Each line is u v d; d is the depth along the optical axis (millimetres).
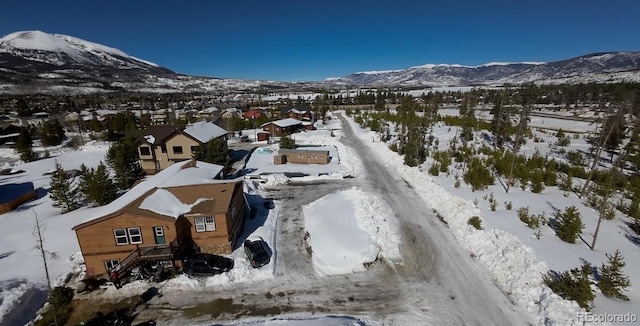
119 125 79500
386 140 58531
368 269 19984
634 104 29109
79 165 47906
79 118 88875
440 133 61375
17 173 43875
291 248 23078
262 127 73562
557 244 19938
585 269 15445
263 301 17641
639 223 21422
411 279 18828
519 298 16516
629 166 37812
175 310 17172
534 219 22484
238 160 49562
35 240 24688
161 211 20859
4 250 23312
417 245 22297
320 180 37906
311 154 46094
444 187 31562
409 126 51875
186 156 43562
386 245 22172
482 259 20125
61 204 30172
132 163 37844
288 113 89688
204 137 45250
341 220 25766
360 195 30703
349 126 81688
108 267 20578
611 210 23109
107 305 17703
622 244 19625
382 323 15648
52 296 17188
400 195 32031
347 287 18500
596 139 42531
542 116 90062
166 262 20234
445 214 26750
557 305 14852
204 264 19781
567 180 29781
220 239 21938
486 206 26297
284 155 46625
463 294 17312
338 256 21188
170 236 20641
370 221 25203
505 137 48250
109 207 22703
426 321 15664
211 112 113188
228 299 17891
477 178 31312
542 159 36844
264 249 21484
